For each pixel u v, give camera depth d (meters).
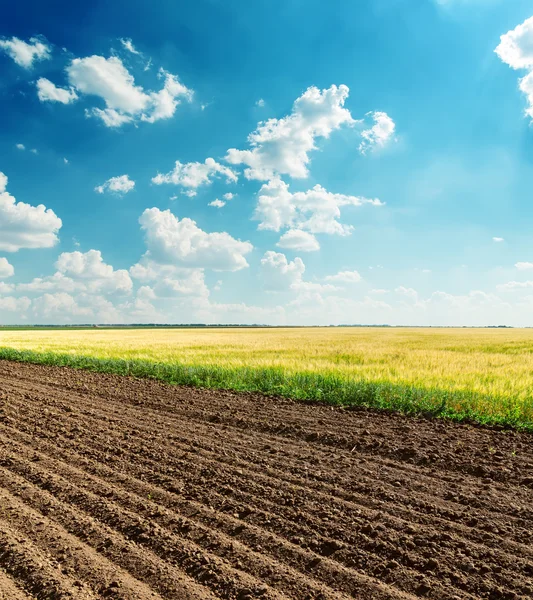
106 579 3.51
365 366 14.67
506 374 13.05
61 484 5.39
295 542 4.11
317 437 7.69
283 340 36.09
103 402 10.83
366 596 3.35
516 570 3.68
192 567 3.70
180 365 15.91
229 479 5.62
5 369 17.41
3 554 3.84
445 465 6.29
